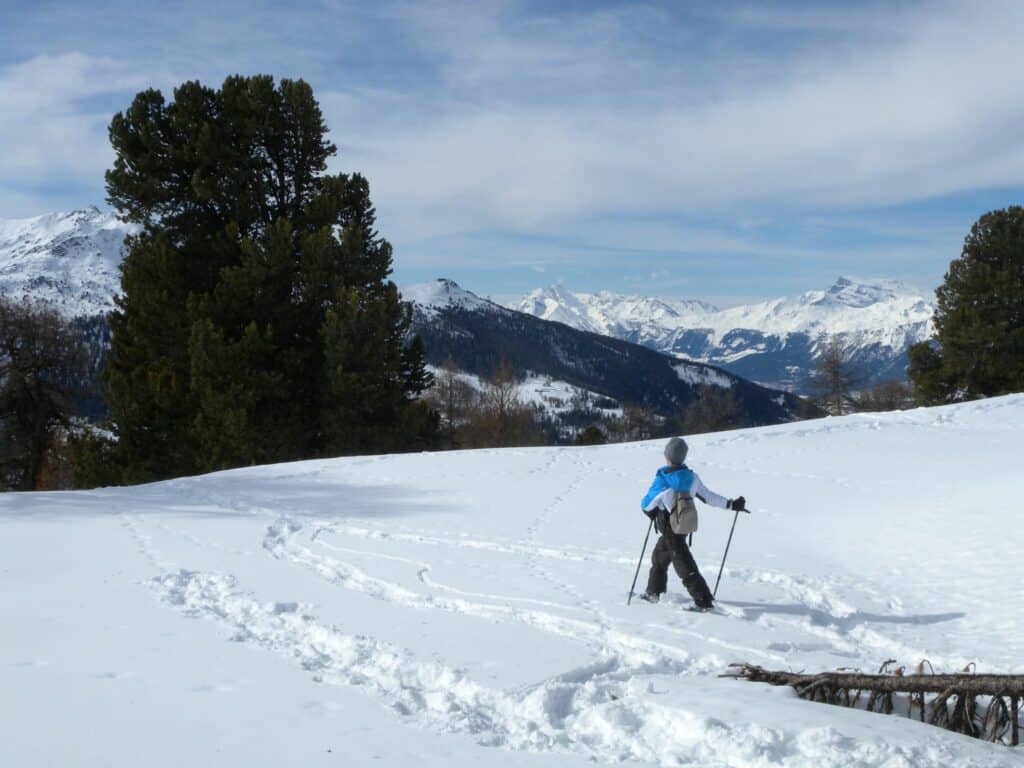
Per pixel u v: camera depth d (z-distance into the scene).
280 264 31.41
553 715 4.92
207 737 4.42
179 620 7.07
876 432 23.17
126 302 33.31
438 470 19.03
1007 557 9.21
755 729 4.26
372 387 31.06
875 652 6.53
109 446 33.06
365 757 4.18
